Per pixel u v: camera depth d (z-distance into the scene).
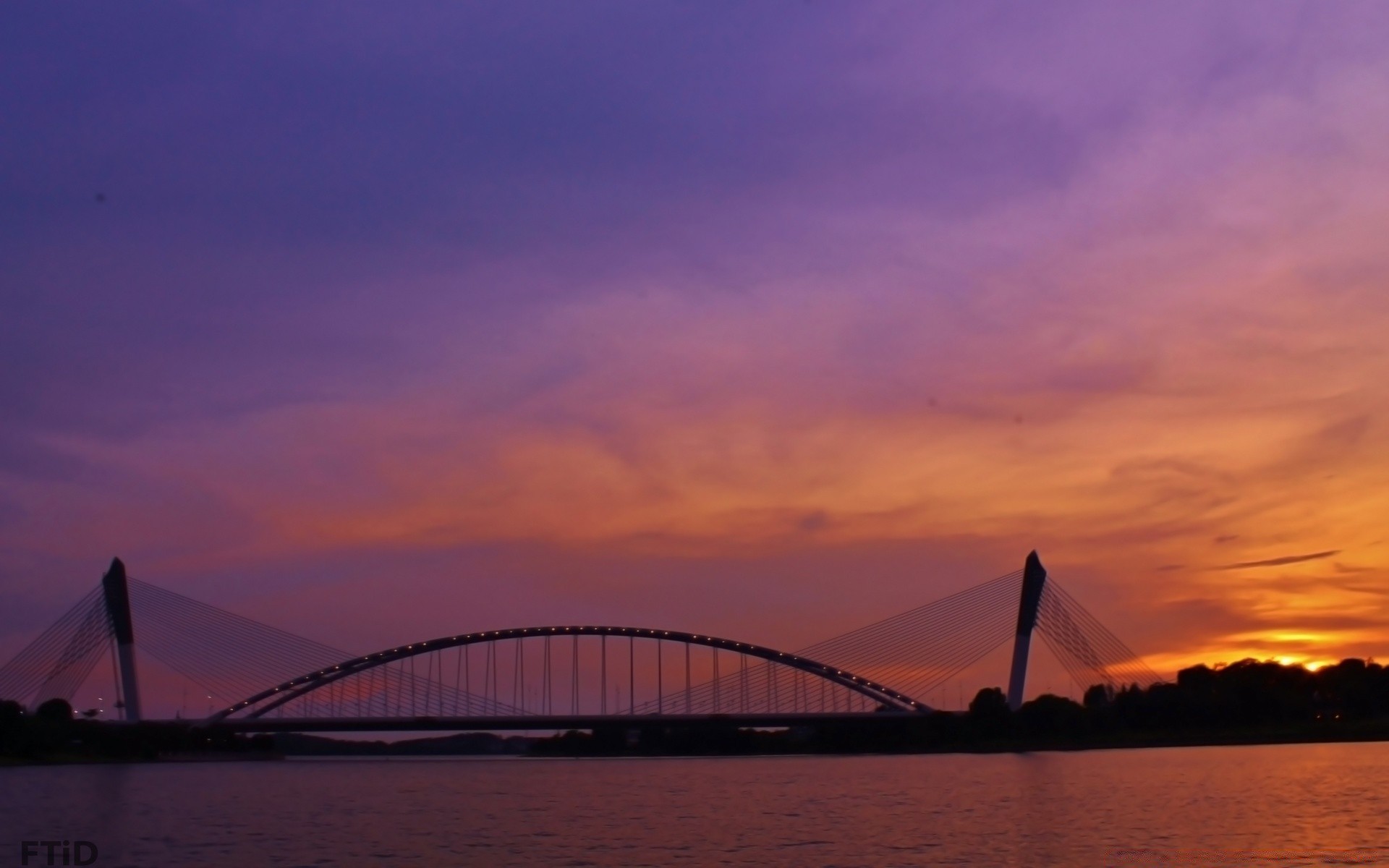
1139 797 88.19
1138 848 60.22
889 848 62.31
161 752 192.62
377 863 59.53
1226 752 163.88
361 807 94.56
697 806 91.81
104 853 64.06
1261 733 189.50
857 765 168.88
